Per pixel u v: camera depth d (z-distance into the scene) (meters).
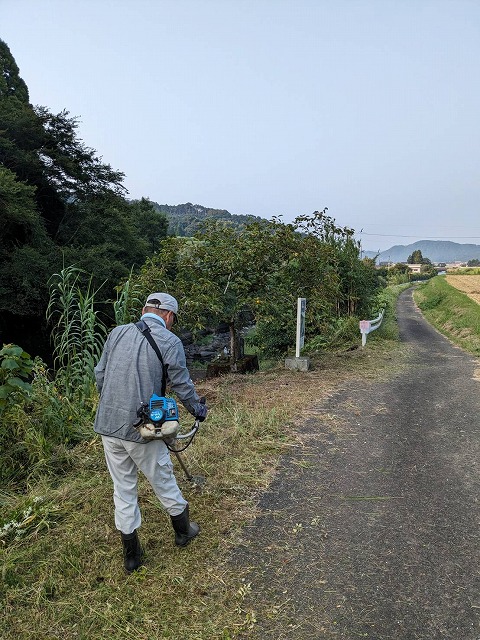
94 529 3.17
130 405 2.65
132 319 6.46
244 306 8.70
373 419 5.85
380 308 21.92
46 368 5.73
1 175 19.86
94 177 28.42
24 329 22.42
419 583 2.75
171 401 2.69
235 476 4.04
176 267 8.65
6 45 30.38
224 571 2.80
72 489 3.68
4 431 4.20
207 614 2.46
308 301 9.46
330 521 3.40
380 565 2.91
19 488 3.83
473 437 5.32
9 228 21.91
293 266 9.02
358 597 2.62
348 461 4.50
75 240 26.53
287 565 2.88
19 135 24.84
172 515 2.95
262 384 7.50
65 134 26.66
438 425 5.75
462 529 3.35
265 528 3.29
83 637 2.29
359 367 9.30
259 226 8.74
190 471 4.05
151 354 2.71
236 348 9.02
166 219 50.41
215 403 6.24
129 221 31.25
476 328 18.27
